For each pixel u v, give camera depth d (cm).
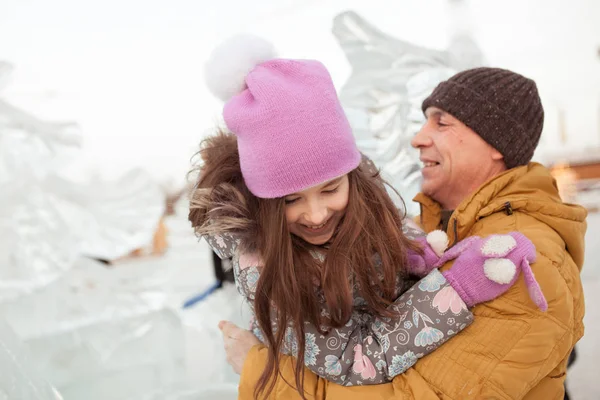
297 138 89
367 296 99
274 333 102
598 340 280
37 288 170
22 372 116
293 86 92
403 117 170
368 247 100
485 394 91
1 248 165
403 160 169
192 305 258
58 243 175
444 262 103
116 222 192
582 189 749
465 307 95
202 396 172
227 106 95
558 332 93
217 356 226
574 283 100
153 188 203
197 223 109
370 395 96
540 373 93
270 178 90
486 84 120
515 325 93
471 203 112
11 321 167
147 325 188
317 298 100
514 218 108
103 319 182
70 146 181
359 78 170
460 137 121
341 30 169
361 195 102
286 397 101
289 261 95
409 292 100
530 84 123
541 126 123
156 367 184
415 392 94
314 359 99
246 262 104
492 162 121
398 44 174
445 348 96
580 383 232
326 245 104
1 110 169
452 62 180
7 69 166
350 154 94
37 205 172
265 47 99
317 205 94
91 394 174
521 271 94
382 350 97
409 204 167
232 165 103
